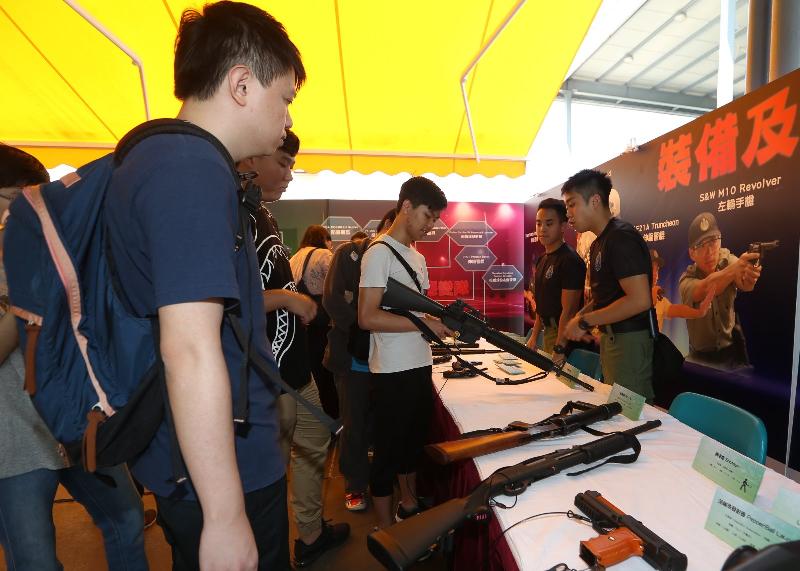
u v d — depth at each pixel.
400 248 1.69
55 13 2.76
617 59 5.16
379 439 1.70
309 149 4.09
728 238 2.22
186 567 0.68
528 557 0.70
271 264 1.40
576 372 1.68
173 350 0.51
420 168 4.20
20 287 0.59
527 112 3.86
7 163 1.10
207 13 0.66
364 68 3.38
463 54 3.29
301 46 3.18
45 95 3.31
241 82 0.65
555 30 3.14
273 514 0.74
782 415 1.97
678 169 2.56
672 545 0.72
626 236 1.77
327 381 3.07
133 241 0.56
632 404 1.31
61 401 0.60
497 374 1.99
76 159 3.67
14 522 1.05
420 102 3.71
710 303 2.35
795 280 1.89
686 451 1.09
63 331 0.59
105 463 0.57
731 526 0.71
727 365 2.26
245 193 0.69
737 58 4.87
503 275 5.05
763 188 2.02
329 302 2.10
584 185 1.88
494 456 1.08
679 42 4.83
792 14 1.99
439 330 1.65
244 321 0.69
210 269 0.52
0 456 1.02
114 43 2.86
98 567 1.73
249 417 0.70
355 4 2.88
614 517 0.75
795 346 1.90
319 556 1.76
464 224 4.99
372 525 1.99
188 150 0.57
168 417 0.57
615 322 1.78
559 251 2.84
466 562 1.14
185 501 0.65
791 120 1.88
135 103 3.43
